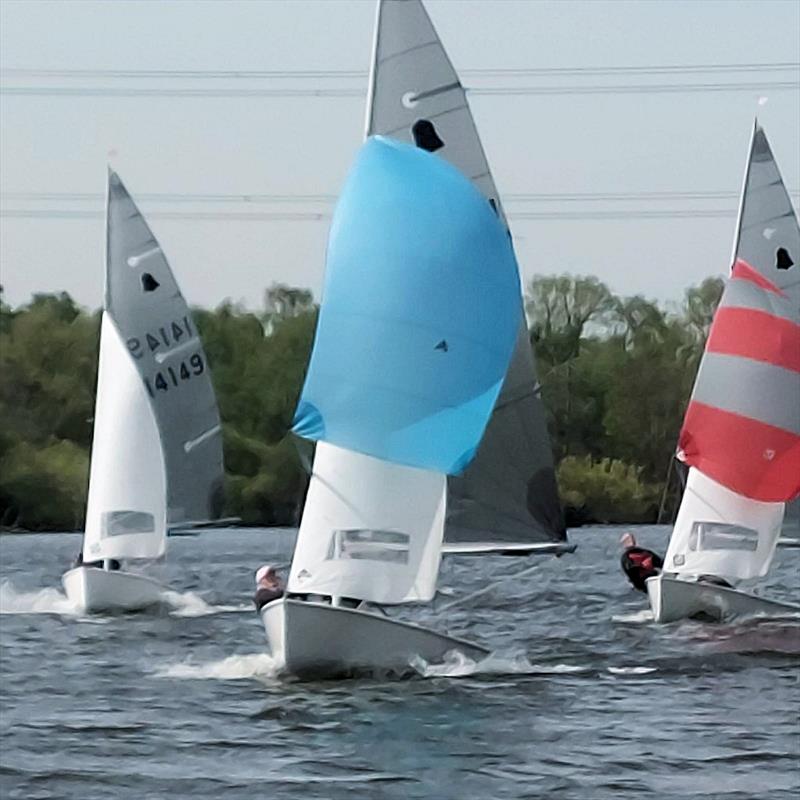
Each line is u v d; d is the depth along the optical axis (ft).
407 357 295.28
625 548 418.10
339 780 239.30
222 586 550.77
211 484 516.32
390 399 294.46
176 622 423.23
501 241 299.99
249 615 438.81
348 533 294.25
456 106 337.93
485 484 330.54
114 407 448.24
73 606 445.78
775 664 332.19
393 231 297.12
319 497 295.28
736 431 387.14
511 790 233.76
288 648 291.58
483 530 330.54
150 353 505.66
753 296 389.19
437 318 295.69
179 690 304.91
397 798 230.27
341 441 294.46
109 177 502.38
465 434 297.12
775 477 387.96
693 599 390.83
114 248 501.97
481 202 300.61
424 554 296.30
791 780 237.86
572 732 266.57
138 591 442.91
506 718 274.98
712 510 389.60
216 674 323.37
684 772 242.58
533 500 333.21
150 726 272.92
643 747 256.93
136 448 447.01
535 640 369.91
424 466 295.69
